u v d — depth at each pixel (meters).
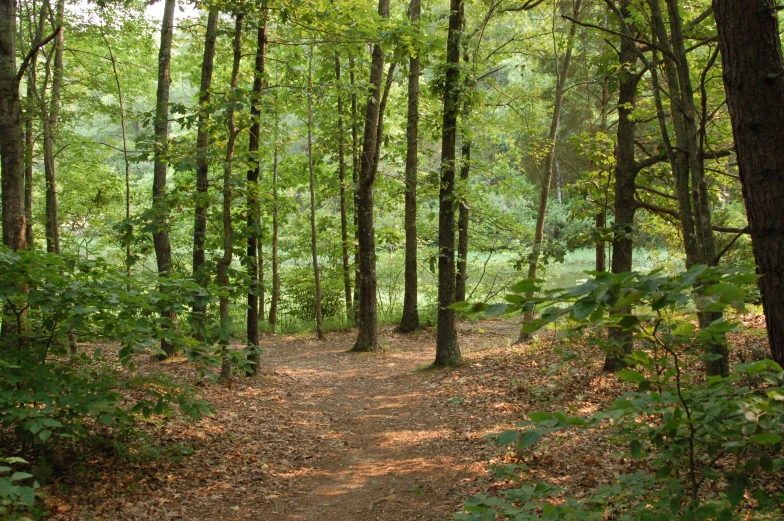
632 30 7.47
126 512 5.16
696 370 7.50
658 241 16.03
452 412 8.92
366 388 11.53
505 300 1.96
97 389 5.38
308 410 9.70
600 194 11.34
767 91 3.77
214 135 11.02
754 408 2.34
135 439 6.69
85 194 17.22
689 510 2.43
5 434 6.07
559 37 14.09
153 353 11.98
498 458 6.39
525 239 16.78
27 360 5.32
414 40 10.30
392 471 6.66
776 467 2.35
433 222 22.17
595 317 1.92
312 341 17.44
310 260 22.34
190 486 5.96
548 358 11.11
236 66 9.98
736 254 11.09
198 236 11.39
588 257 31.61
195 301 5.73
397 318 20.47
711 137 8.49
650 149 10.76
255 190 9.91
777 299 3.73
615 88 7.57
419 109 15.77
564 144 22.30
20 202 7.45
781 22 9.02
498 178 17.47
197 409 5.84
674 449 2.60
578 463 5.68
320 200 20.00
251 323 11.56
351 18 10.05
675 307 2.49
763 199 3.77
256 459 6.98
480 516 2.62
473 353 13.81
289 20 10.16
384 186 18.31
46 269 4.90
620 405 2.56
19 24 11.90
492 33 16.00
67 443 6.23
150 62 16.30
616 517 3.98
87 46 14.59
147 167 29.95
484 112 15.89
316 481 6.47
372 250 15.35
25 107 10.89
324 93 11.74
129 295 5.17
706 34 7.14
